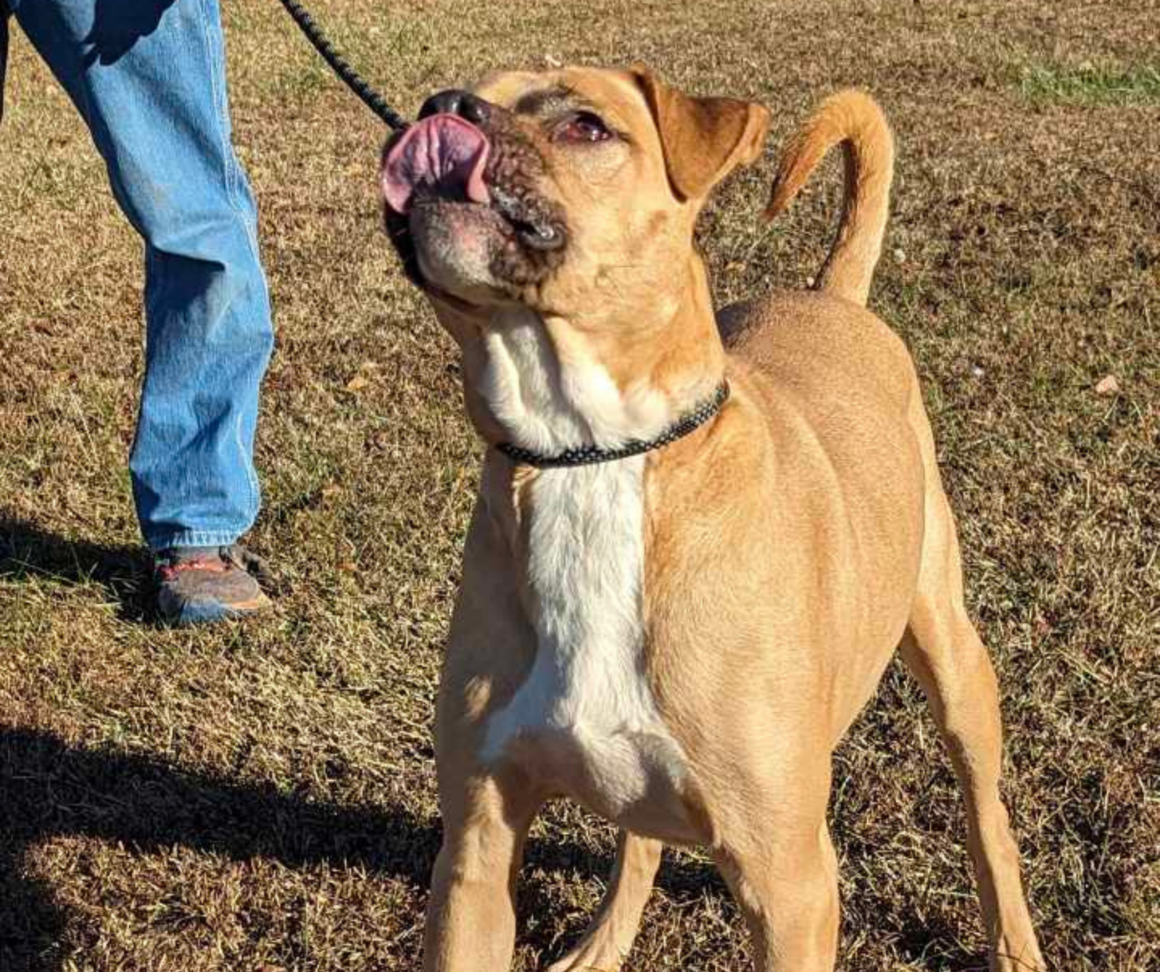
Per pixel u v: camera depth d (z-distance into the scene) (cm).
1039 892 216
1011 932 206
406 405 338
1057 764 233
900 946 212
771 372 205
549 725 175
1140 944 206
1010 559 275
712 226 447
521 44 761
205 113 257
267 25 819
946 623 212
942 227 436
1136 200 453
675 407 171
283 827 231
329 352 370
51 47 252
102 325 390
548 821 232
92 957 211
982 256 412
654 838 185
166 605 269
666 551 172
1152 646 253
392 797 236
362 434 324
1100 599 263
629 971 212
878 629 195
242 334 267
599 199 166
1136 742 236
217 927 216
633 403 170
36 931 216
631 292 168
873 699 248
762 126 176
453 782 180
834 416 202
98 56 250
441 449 317
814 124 219
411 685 255
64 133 593
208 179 260
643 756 175
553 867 226
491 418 172
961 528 283
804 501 183
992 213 446
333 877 224
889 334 225
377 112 220
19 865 225
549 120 167
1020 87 613
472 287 164
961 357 348
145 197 256
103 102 252
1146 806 225
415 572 279
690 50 728
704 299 175
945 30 745
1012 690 247
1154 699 244
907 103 595
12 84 695
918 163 503
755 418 179
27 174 529
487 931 182
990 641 256
